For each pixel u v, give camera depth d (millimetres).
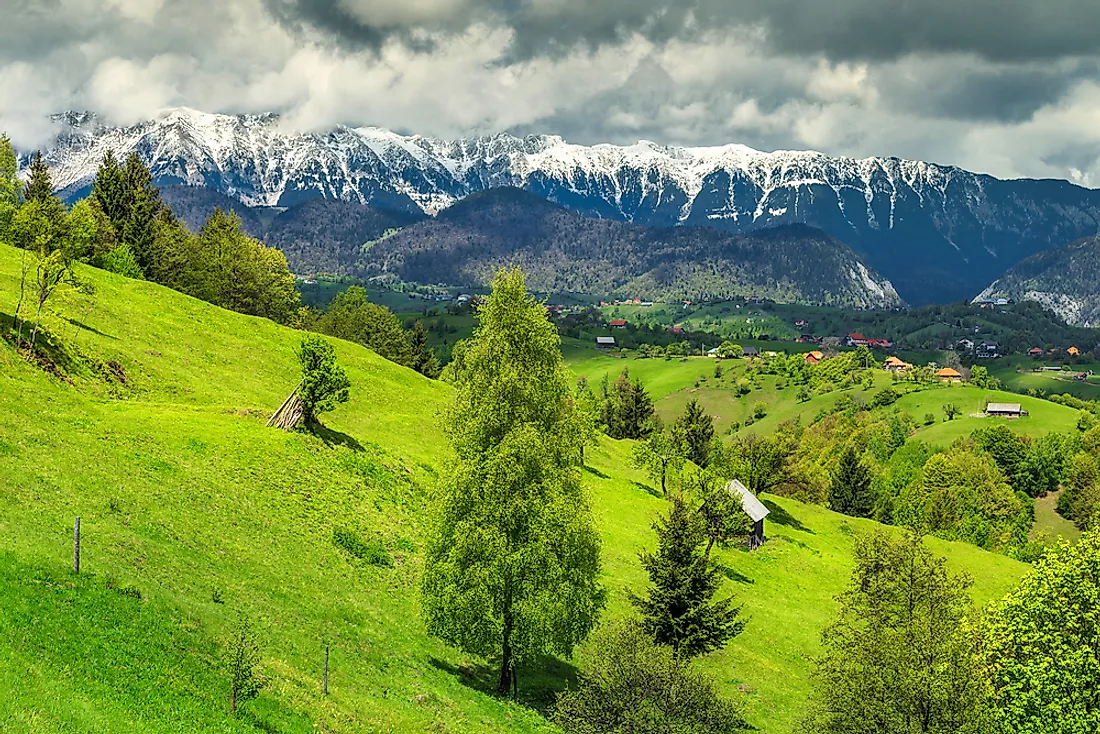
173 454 60594
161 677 33156
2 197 123062
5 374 68438
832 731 47531
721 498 94562
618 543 84562
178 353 100438
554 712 45094
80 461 53500
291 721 34219
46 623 33281
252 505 57562
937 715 44688
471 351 49281
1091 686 47000
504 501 46594
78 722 28328
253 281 162375
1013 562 120500
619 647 44438
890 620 53281
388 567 58344
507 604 46781
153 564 43188
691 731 41312
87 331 92062
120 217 154000
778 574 95375
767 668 66312
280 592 47094
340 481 67938
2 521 41156
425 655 48281
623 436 172000
